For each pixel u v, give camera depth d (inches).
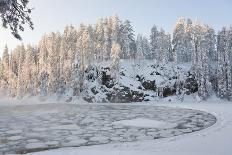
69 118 1325.0
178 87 2450.8
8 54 3747.5
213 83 2536.9
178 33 3019.2
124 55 2977.4
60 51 2778.1
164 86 2432.3
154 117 1331.2
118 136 879.1
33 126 1095.6
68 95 2477.9
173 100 2338.8
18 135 917.8
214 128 905.5
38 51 3452.3
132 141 793.6
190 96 2410.2
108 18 3137.3
